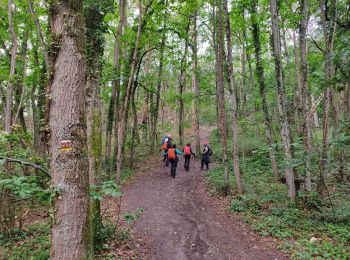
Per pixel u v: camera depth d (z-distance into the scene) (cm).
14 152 467
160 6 1411
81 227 356
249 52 1506
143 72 2219
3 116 984
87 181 370
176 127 3425
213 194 1148
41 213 766
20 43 1099
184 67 1895
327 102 898
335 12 952
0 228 605
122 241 647
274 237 707
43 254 509
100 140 607
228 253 634
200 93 2245
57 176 351
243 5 1315
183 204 1031
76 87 360
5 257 506
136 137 2527
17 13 945
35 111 1198
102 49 652
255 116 1617
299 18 1081
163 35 1636
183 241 702
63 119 352
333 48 916
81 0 376
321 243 643
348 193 943
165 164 1786
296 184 1012
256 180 1330
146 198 1098
